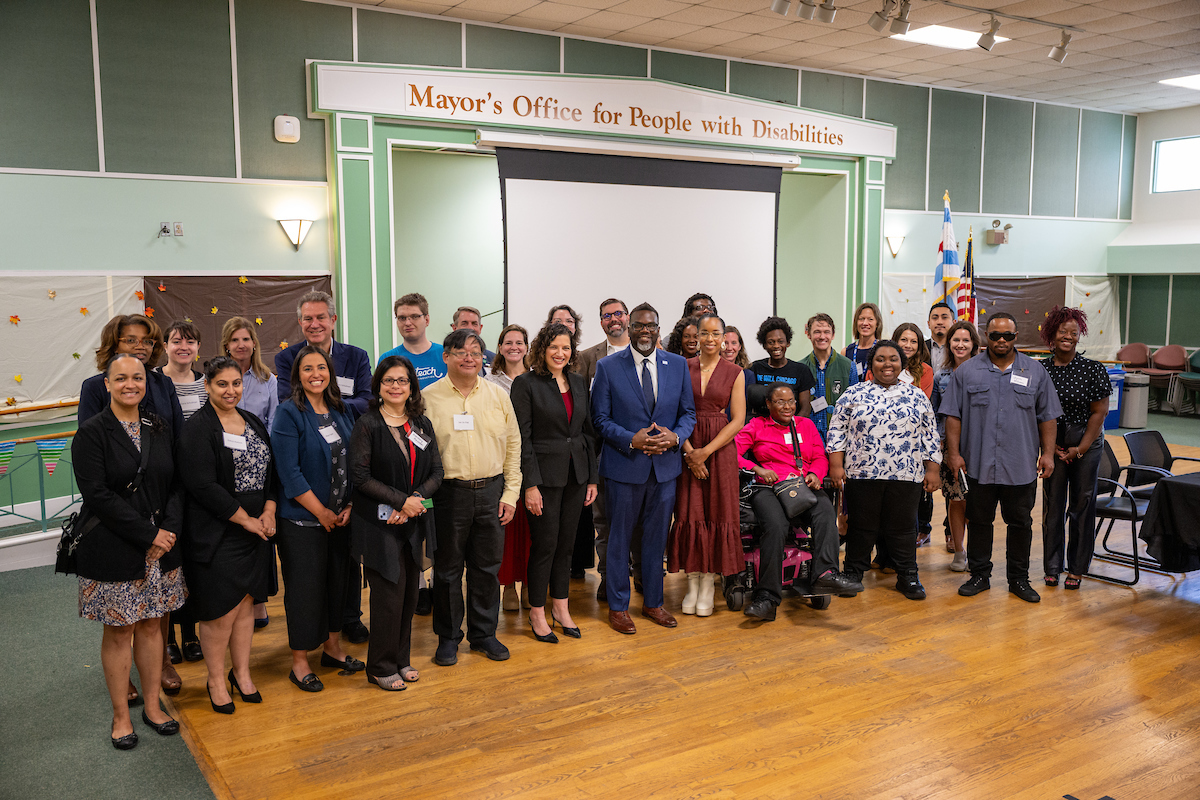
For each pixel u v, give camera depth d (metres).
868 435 4.45
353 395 3.97
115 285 6.24
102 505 2.80
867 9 7.21
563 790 2.76
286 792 2.75
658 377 4.03
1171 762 2.93
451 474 3.56
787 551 4.31
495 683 3.54
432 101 7.10
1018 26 7.82
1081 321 4.59
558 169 7.88
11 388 5.95
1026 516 4.53
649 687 3.50
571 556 4.20
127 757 2.97
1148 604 4.47
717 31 7.79
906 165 9.98
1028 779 2.82
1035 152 11.13
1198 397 11.48
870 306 5.39
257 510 3.24
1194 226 11.59
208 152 6.49
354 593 3.98
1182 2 7.16
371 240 7.05
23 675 3.64
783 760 2.94
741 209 8.92
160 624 3.12
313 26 6.74
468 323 4.66
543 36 7.71
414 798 2.72
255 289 6.75
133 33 6.14
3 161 5.80
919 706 3.33
